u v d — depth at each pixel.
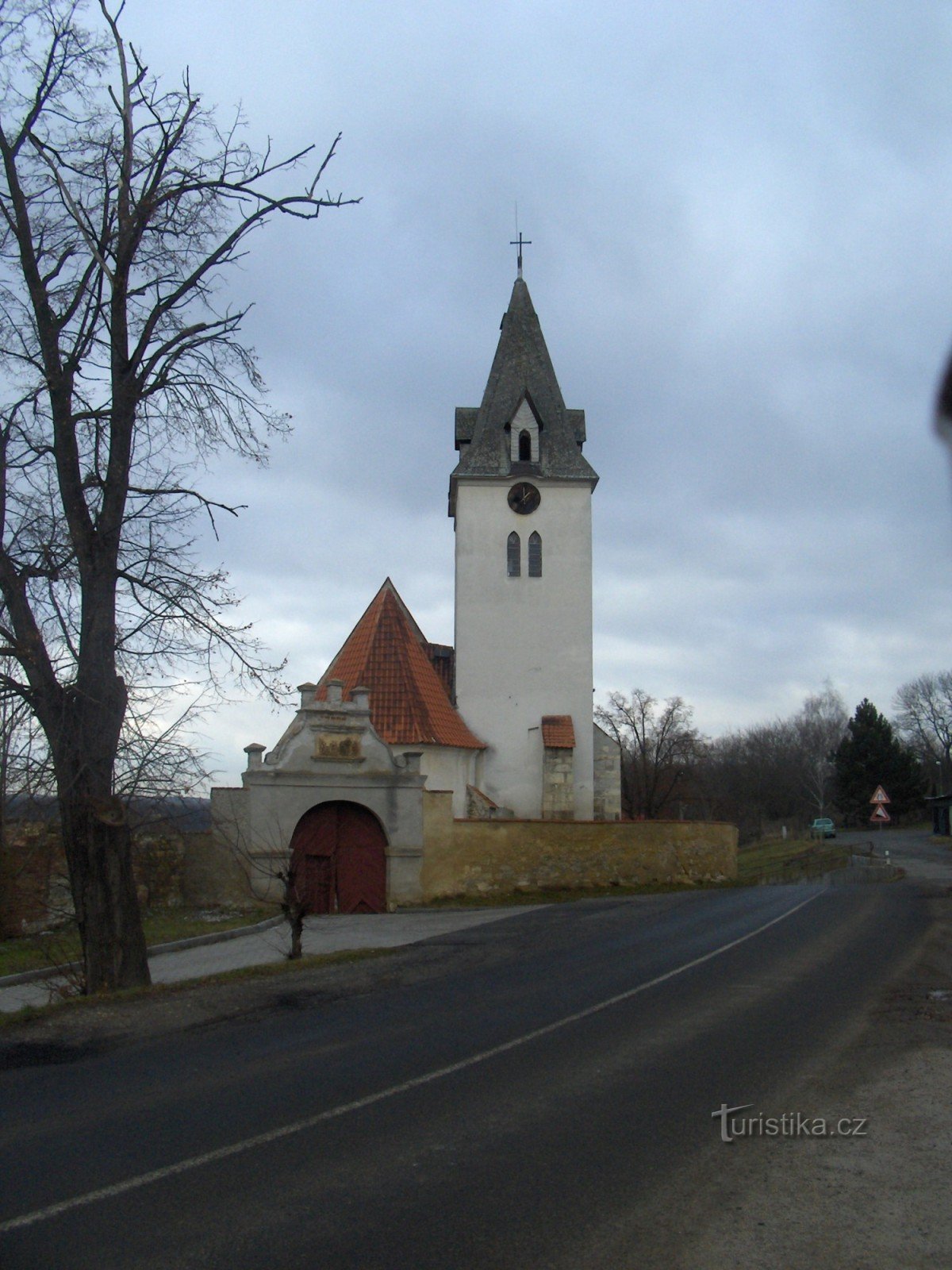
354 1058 10.22
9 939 24.92
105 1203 6.38
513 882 31.19
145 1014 12.90
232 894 28.75
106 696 15.95
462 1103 8.51
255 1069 9.85
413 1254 5.62
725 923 22.11
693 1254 5.64
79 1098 8.95
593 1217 6.12
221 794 29.22
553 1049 10.48
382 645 36.84
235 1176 6.84
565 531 41.19
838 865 45.06
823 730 112.31
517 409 41.62
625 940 19.72
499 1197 6.43
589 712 40.06
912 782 92.19
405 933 22.91
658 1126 7.86
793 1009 12.31
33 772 15.95
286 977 15.88
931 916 22.55
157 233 16.59
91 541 16.30
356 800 29.64
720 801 101.00
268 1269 5.46
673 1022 11.67
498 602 40.75
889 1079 9.09
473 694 40.16
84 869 15.88
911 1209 6.28
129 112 16.30
